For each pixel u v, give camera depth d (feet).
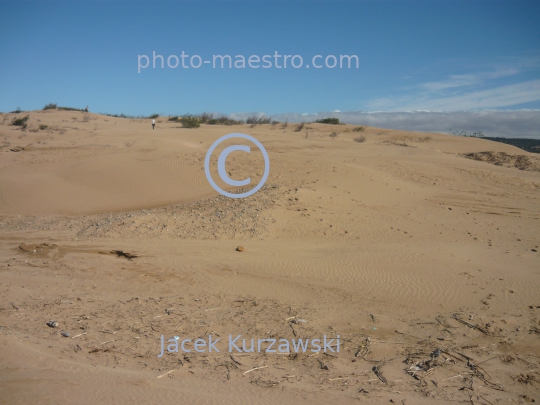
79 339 25.48
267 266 39.65
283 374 22.29
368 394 20.17
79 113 213.66
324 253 44.39
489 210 67.15
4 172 89.61
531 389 21.34
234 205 59.41
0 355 20.61
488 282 36.01
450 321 29.01
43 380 18.24
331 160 89.97
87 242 48.37
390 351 25.25
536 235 54.44
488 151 135.54
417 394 20.49
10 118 182.09
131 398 17.33
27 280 35.76
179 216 56.13
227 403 17.87
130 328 27.58
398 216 60.54
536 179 92.84
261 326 28.35
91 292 33.83
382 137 169.07
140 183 80.74
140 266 39.83
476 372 22.90
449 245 48.70
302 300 32.71
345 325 28.66
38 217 66.39
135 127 168.25
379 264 40.37
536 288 34.68
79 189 79.56
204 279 36.81
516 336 26.96
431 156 111.14
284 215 56.44
